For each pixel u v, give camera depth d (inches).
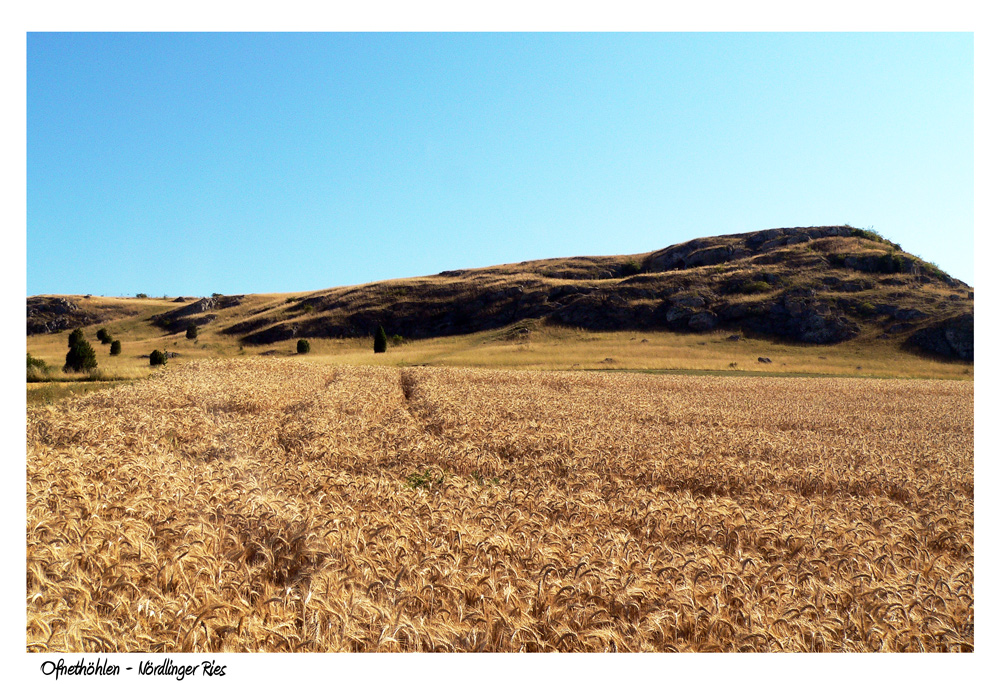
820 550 281.3
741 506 368.2
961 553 309.0
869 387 1478.8
